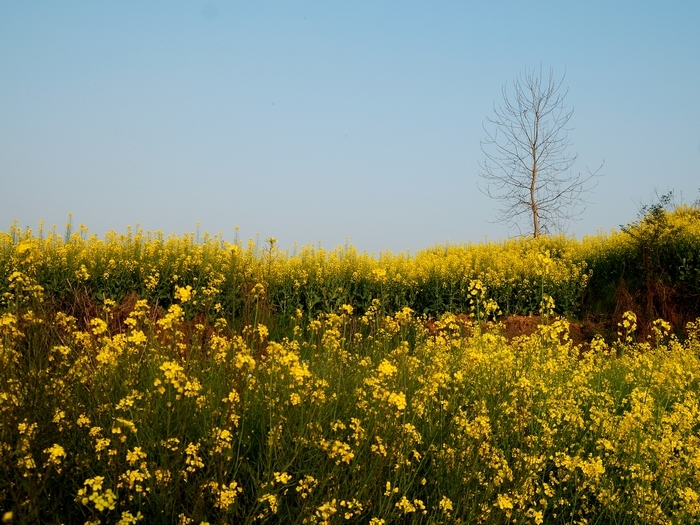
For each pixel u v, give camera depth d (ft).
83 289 35.91
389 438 15.05
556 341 27.25
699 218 69.92
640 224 55.83
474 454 15.92
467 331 27.61
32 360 14.29
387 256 58.70
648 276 50.24
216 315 35.40
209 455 13.73
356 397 17.74
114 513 12.29
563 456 17.52
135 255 41.68
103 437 13.50
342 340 22.47
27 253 15.60
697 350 35.35
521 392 18.38
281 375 15.89
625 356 30.96
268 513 12.66
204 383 16.58
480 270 54.08
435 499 14.94
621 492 17.08
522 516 14.43
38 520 11.01
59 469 12.07
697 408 22.90
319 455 14.28
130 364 15.48
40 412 12.73
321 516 12.02
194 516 11.79
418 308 49.70
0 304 20.98
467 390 20.45
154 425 13.84
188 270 40.75
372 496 13.89
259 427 15.66
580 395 23.45
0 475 11.55
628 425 18.42
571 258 61.67
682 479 17.08
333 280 46.78
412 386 18.53
